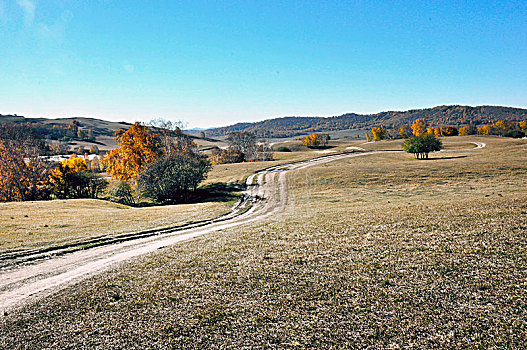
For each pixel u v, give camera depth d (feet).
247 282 42.96
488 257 41.91
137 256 64.49
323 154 431.43
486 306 31.53
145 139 240.53
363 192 176.76
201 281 44.91
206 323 33.63
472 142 465.06
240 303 37.29
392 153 402.52
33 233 89.56
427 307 32.53
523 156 260.21
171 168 207.00
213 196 206.28
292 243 60.70
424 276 38.99
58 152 504.43
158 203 208.33
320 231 69.26
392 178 204.74
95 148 576.20
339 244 55.88
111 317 36.40
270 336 30.48
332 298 36.35
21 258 67.31
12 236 85.15
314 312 33.91
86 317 36.86
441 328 29.14
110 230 96.22
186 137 301.63
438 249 46.93
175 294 41.29
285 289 39.73
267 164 339.36
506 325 28.48
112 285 46.39
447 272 39.34
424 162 264.11
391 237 56.29
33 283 51.88
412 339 28.09
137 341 31.32
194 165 220.02
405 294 35.40
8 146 230.07
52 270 58.90
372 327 30.32
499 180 171.42
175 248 67.72
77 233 90.79
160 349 29.78
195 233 89.97
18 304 42.60
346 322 31.50
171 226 104.63
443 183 180.04
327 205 145.48
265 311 34.99
